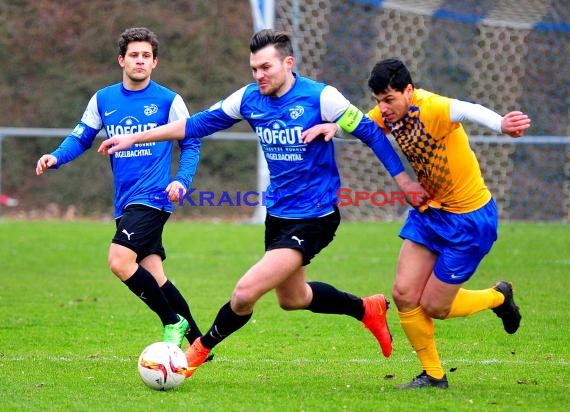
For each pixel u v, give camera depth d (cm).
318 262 3978
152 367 1791
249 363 2141
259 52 1802
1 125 6906
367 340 2442
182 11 7194
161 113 2238
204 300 3088
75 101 6981
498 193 6341
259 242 4678
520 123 1673
